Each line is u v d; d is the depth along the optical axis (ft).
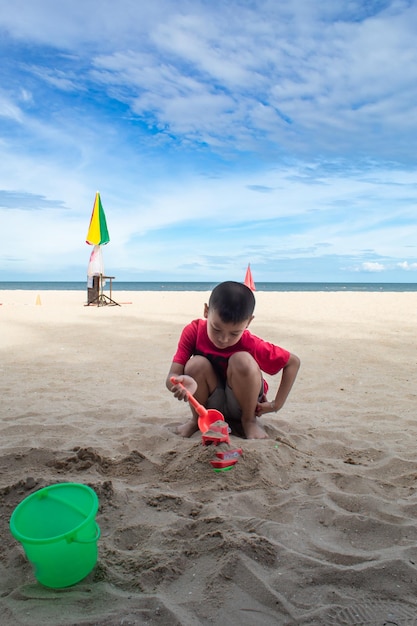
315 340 25.39
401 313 41.29
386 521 6.99
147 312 41.75
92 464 8.68
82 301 58.80
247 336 10.03
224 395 10.35
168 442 9.92
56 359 19.72
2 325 31.01
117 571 5.74
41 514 6.06
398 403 13.87
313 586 5.45
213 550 6.02
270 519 7.00
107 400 13.73
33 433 10.78
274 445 9.55
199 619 4.92
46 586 5.42
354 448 10.21
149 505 7.29
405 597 5.29
